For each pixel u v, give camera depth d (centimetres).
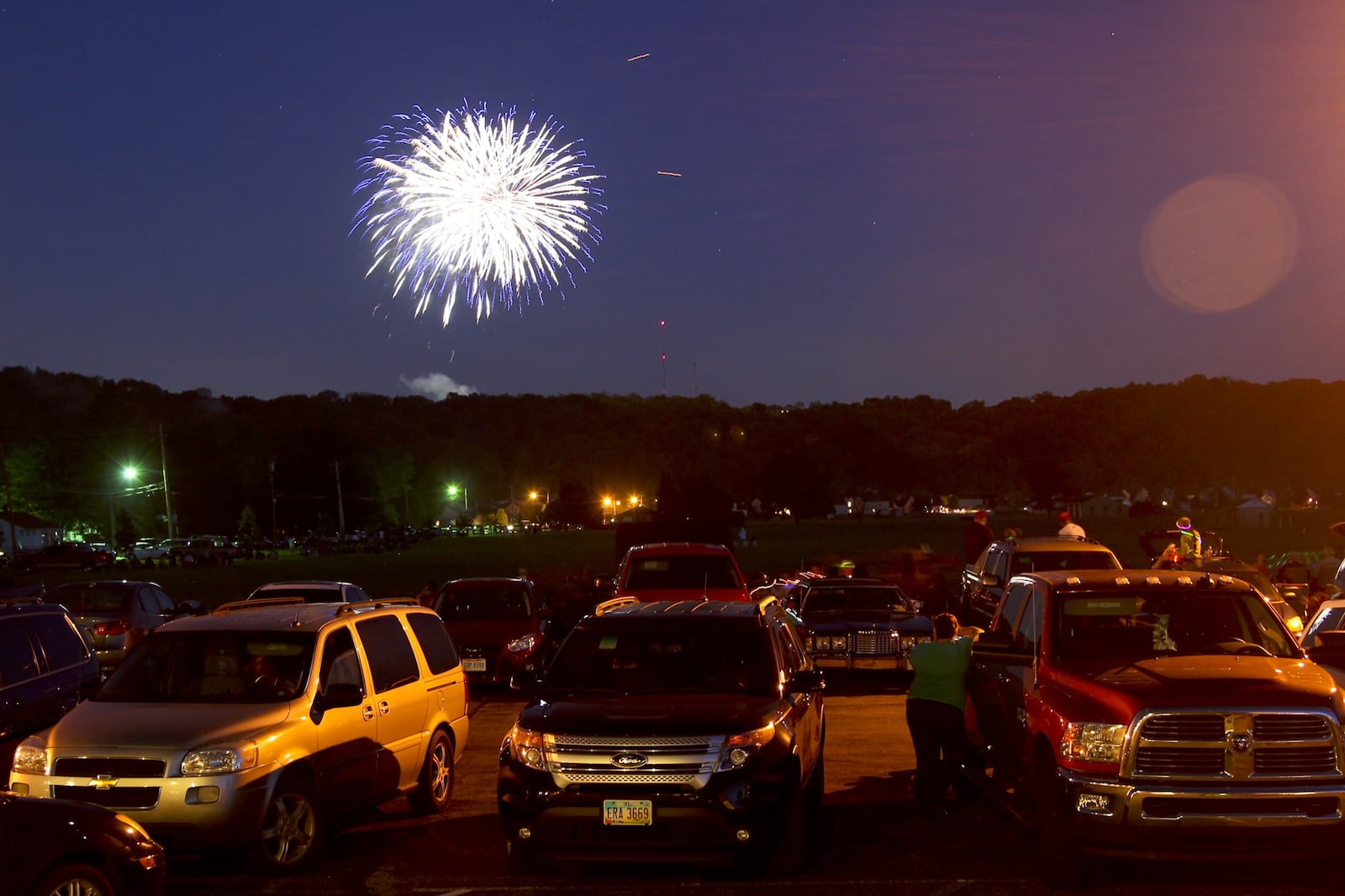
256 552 8281
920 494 17525
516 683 827
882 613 1792
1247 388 15900
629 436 19262
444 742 987
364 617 920
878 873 757
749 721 739
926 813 928
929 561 3838
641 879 748
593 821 713
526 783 725
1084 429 16562
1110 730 692
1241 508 10781
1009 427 17775
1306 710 679
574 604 2117
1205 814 671
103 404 11219
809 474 11869
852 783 1058
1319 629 1268
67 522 10862
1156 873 746
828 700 1587
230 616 888
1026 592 898
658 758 714
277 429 13888
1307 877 734
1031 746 775
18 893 543
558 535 12888
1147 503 9181
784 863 752
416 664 959
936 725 914
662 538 2720
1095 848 696
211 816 728
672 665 824
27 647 1080
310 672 825
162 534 11519
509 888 730
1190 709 681
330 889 735
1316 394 15325
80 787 734
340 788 823
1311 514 11812
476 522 18188
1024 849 819
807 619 1777
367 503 12612
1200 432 15300
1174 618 821
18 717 1038
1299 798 668
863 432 17138
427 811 955
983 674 959
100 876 584
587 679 823
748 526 11712
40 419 13762
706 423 19462
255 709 789
